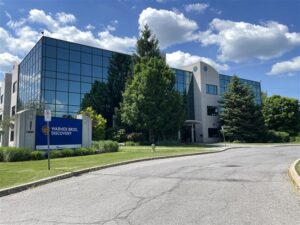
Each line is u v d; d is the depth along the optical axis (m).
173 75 40.94
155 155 19.84
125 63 45.25
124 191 8.60
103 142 24.89
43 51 36.31
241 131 48.59
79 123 23.23
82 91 39.41
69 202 7.47
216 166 14.16
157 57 45.16
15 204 7.46
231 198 7.51
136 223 5.68
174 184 9.51
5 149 17.77
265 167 13.46
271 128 62.09
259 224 5.49
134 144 37.47
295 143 45.22
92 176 11.64
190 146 35.88
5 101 49.62
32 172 11.80
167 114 38.94
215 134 54.84
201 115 53.69
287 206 6.68
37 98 35.84
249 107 50.03
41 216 6.30
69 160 16.64
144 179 10.55
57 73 37.19
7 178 10.47
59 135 21.77
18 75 46.69
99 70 41.75
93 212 6.51
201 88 54.41
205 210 6.47
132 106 38.34
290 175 10.55
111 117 42.28
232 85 51.59
